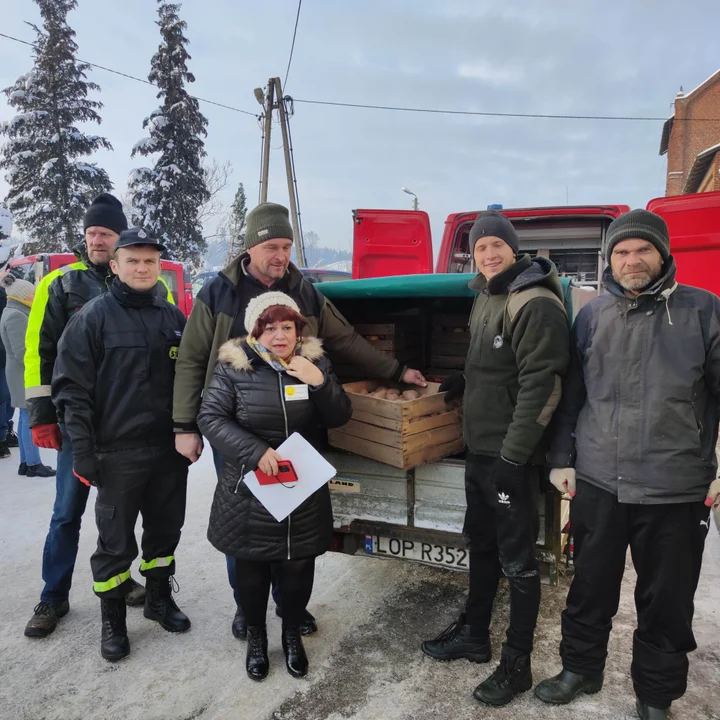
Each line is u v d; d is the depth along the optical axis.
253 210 2.70
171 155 26.91
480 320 2.49
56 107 26.50
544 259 2.39
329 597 3.33
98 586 2.73
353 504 3.08
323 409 2.54
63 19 26.86
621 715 2.33
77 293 3.00
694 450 2.13
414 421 2.70
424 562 2.93
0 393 6.05
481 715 2.34
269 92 19.58
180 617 3.01
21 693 2.52
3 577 3.55
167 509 2.95
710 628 2.91
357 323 3.65
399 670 2.64
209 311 2.72
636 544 2.25
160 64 27.41
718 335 2.10
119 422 2.70
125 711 2.40
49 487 5.14
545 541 2.63
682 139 31.97
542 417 2.23
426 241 6.55
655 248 2.14
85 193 26.52
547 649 2.78
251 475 2.40
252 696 2.48
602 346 2.25
